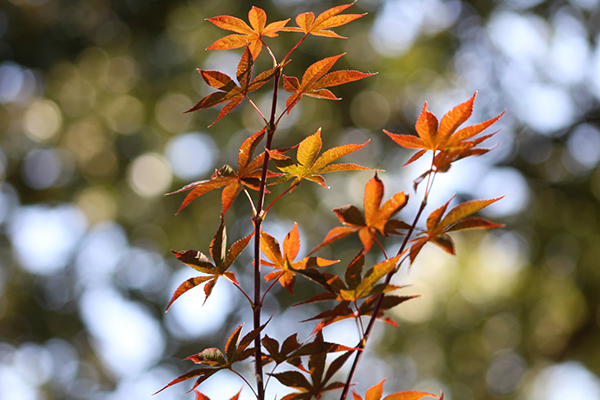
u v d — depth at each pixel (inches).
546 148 362.9
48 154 344.5
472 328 352.5
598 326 344.8
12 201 347.6
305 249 332.5
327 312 47.7
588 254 337.7
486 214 353.7
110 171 343.0
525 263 353.4
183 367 348.5
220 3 335.9
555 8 357.1
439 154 50.4
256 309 44.2
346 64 349.4
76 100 343.0
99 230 346.9
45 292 350.3
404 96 367.9
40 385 346.0
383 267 46.9
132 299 351.6
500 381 351.9
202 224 340.2
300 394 46.2
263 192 45.5
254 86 45.1
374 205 49.0
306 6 344.2
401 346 356.8
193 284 45.6
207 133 342.3
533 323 351.3
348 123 365.4
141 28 337.1
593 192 341.7
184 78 342.3
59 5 322.7
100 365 358.0
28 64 322.7
